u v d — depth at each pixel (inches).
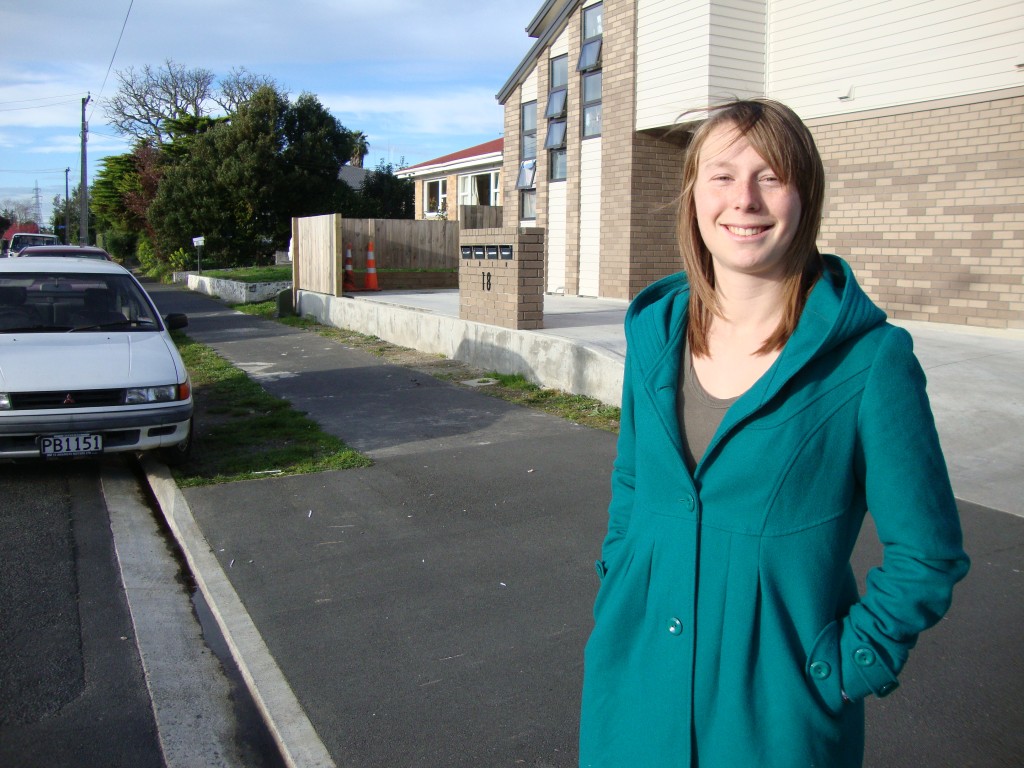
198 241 1205.7
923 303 393.4
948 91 375.9
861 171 416.5
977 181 368.2
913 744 115.6
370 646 148.2
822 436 58.9
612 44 522.6
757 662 59.9
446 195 1291.8
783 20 454.3
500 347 392.2
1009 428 247.4
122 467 274.4
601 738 67.8
